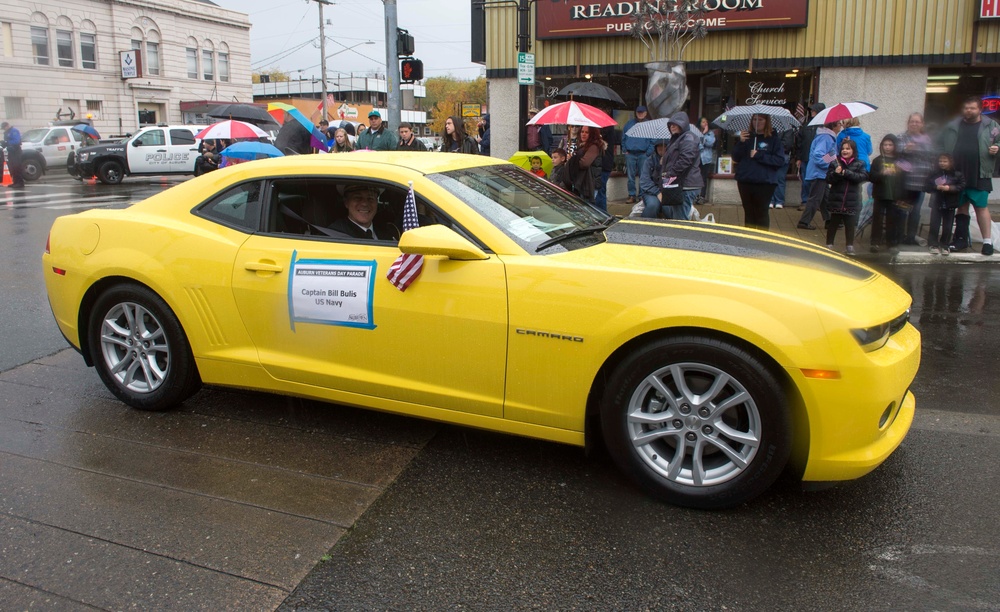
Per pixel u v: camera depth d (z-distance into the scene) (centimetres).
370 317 368
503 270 343
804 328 301
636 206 1094
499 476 362
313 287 379
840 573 283
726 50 1436
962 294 750
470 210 362
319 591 273
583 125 997
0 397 462
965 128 905
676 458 329
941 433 411
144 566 287
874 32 1372
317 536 309
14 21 3906
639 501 338
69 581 278
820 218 1263
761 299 307
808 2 1377
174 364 421
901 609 262
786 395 310
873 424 307
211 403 454
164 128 2361
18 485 350
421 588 275
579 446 379
